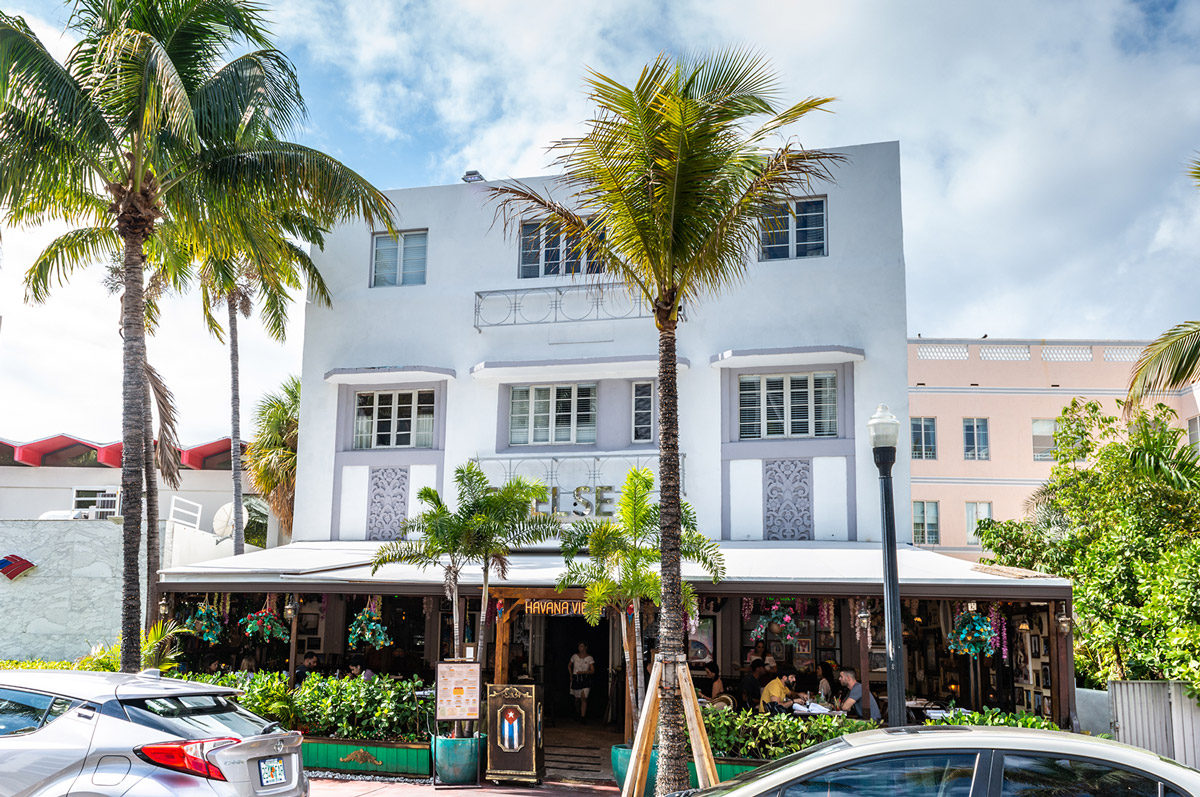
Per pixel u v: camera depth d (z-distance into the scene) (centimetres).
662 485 1020
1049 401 3123
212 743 724
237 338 2480
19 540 1856
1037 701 1421
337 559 1627
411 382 1933
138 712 740
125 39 1258
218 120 1424
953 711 1262
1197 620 1265
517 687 1305
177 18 1446
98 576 1847
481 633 1349
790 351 1717
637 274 1131
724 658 1820
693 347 1809
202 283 1997
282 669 1891
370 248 2008
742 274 1800
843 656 1794
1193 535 1639
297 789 791
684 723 1232
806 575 1339
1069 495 1923
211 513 2816
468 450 1873
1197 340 1331
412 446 1925
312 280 1934
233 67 1458
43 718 743
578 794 1238
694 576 1351
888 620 961
